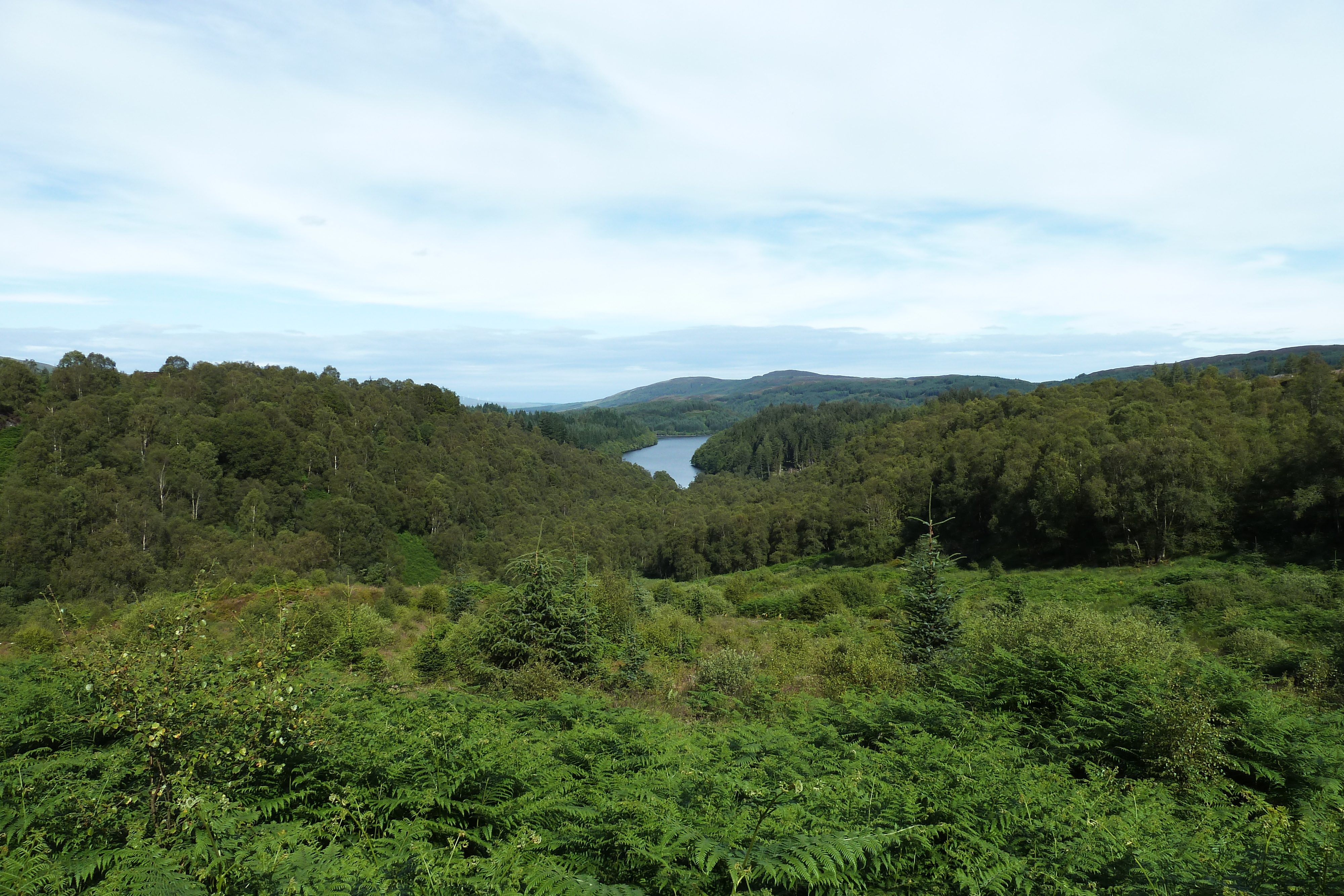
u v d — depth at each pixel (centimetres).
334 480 7938
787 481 12838
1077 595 3234
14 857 381
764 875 378
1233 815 507
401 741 598
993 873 376
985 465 6481
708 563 9062
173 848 395
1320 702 1014
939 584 1426
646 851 377
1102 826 434
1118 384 7862
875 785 506
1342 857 376
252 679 537
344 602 2197
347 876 334
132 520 5638
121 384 7881
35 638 1706
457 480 10006
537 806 464
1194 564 4119
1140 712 692
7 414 6844
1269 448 4397
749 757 618
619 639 1708
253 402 8369
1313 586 2402
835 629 2352
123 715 468
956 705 807
